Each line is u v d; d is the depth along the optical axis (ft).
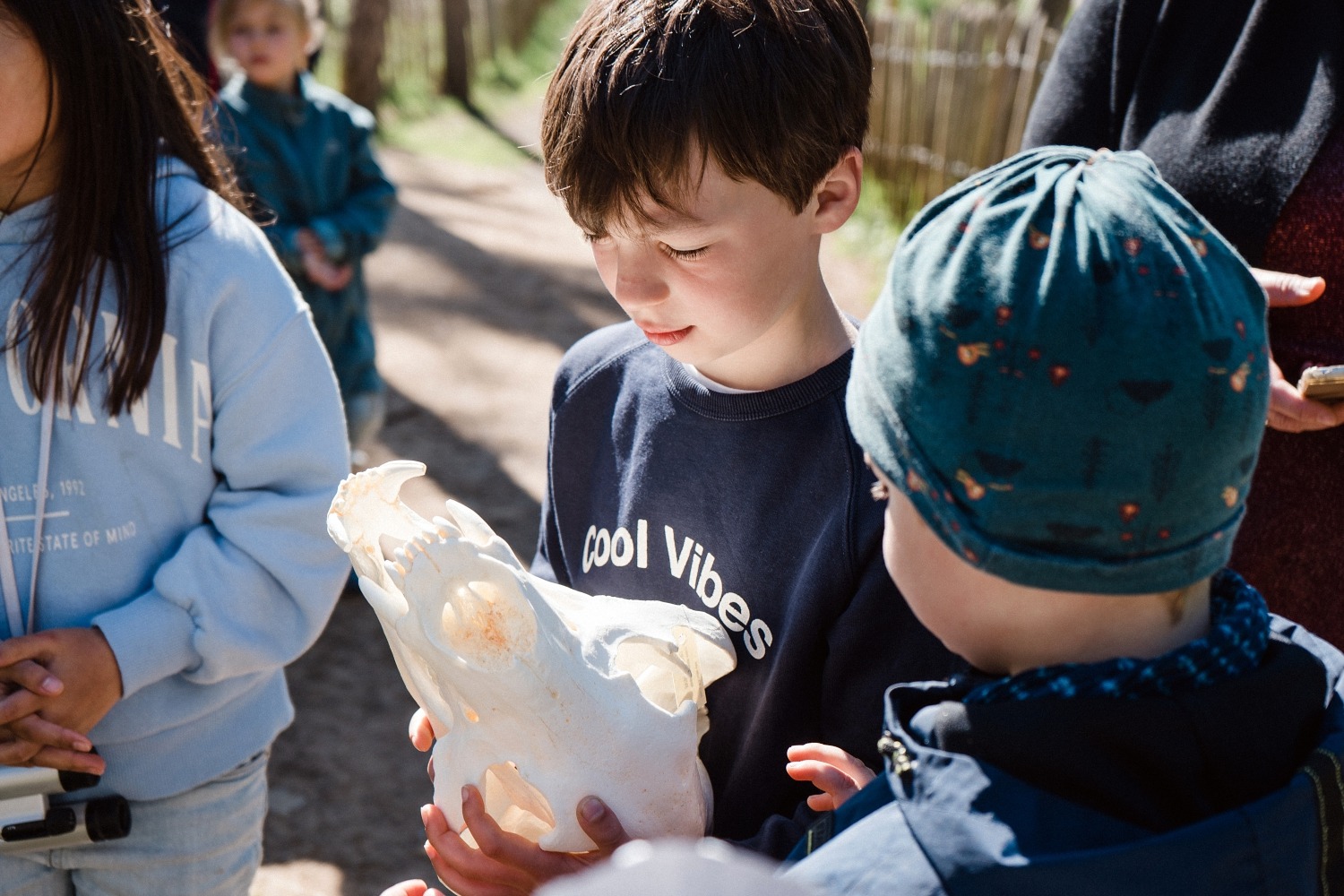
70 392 4.92
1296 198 5.25
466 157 36.06
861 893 2.71
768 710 4.35
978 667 3.11
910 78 27.02
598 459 5.01
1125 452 2.59
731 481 4.44
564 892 2.01
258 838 5.89
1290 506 5.31
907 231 2.97
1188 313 2.62
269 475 5.32
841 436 4.19
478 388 19.21
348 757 10.56
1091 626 2.85
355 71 36.01
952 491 2.73
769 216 4.00
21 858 5.15
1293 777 2.79
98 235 4.86
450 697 3.75
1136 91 5.83
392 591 3.71
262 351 5.23
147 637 5.00
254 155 12.23
